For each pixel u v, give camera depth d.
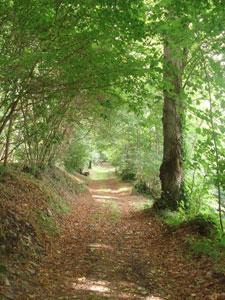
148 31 9.82
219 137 11.35
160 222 14.53
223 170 10.84
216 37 10.80
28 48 9.91
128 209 21.92
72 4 8.78
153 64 10.48
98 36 9.53
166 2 8.70
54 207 15.35
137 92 11.48
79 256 9.83
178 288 7.58
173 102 16.83
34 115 15.98
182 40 10.80
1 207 9.98
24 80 9.84
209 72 11.90
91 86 10.81
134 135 34.06
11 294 6.43
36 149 19.39
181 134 16.89
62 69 10.20
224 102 11.32
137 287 7.59
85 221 16.02
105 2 8.38
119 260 9.63
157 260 9.69
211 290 7.23
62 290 7.20
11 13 8.50
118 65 10.06
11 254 8.16
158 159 27.94
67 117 21.84
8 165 16.73
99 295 7.03
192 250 9.87
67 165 40.12
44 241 10.34
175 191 16.70
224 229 11.62
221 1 8.05
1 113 16.47
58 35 9.48
